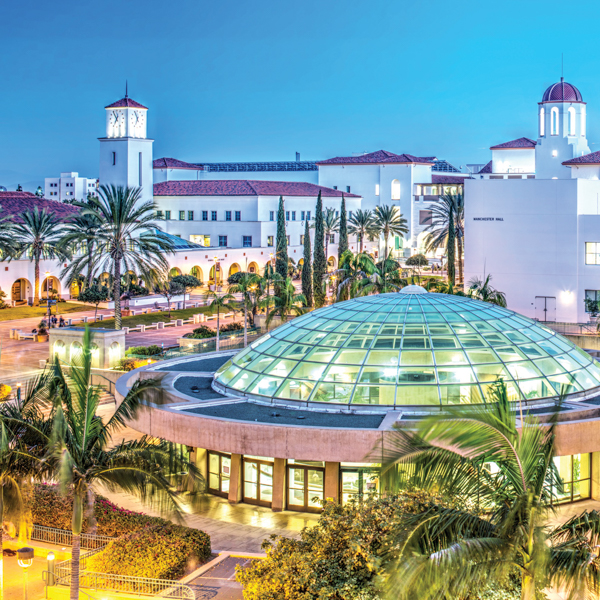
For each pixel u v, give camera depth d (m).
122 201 70.81
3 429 20.66
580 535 16.50
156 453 21.67
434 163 190.00
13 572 26.06
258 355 37.47
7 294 96.88
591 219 72.62
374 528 19.69
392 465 16.38
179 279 104.94
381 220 137.38
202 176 191.62
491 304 39.78
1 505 22.92
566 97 119.31
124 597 23.66
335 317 38.09
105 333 58.34
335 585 19.14
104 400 51.91
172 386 38.25
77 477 21.56
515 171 163.62
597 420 30.03
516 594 17.86
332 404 33.00
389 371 33.78
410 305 37.84
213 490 34.16
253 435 30.23
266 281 80.00
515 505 15.17
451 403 32.31
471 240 77.06
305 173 187.50
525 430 15.67
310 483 31.58
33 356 67.88
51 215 98.00
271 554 21.64
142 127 123.38
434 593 14.15
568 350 37.09
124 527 27.72
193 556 25.59
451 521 15.52
